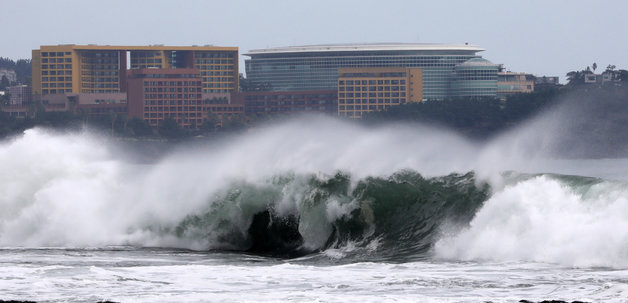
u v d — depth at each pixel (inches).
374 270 4763.8
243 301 3855.8
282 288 4224.9
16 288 4210.1
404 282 4298.7
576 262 4618.6
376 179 6028.5
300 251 5964.6
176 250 6107.3
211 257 5684.1
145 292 4124.0
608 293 3868.1
